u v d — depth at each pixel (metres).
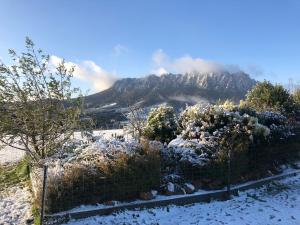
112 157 9.81
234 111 13.48
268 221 9.08
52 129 9.06
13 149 18.53
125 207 9.10
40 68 9.14
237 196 10.87
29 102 8.88
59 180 8.76
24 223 8.59
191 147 11.55
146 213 9.15
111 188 9.23
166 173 10.84
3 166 14.65
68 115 9.12
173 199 9.74
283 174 13.13
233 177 11.32
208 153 11.41
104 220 8.62
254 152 12.38
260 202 10.49
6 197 10.62
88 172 9.08
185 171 10.85
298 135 15.02
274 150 13.38
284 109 16.48
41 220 7.66
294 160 14.81
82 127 9.92
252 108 14.66
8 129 8.88
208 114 12.90
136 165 9.58
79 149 10.54
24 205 9.82
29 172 12.62
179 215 9.27
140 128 15.97
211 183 10.83
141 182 9.63
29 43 9.61
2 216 9.08
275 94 17.17
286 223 8.97
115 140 10.66
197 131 12.38
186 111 13.95
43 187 7.77
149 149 10.32
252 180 12.00
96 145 10.29
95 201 9.02
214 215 9.36
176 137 13.55
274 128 13.66
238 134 12.25
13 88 8.84
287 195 11.26
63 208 8.64
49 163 8.80
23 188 11.41
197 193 10.29
